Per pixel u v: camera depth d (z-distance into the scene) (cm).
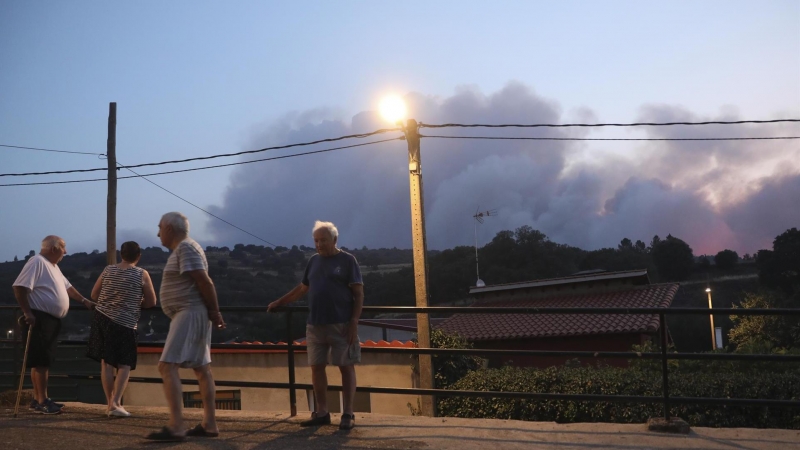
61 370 1376
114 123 1680
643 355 589
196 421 630
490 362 2377
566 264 5741
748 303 2853
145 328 2664
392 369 1725
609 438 562
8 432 572
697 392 1248
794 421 1191
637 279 2803
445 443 547
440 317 2838
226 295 4122
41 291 640
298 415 654
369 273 5647
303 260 5512
